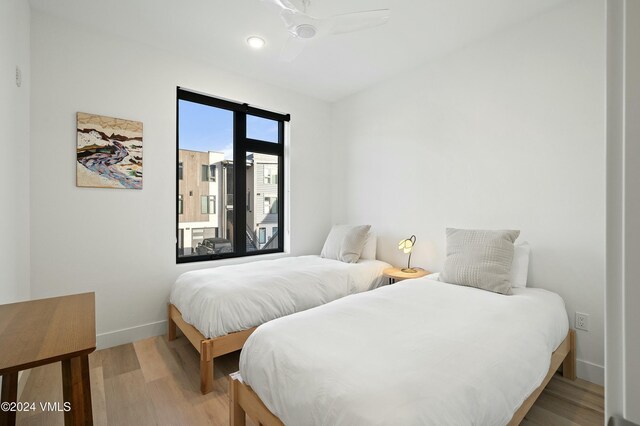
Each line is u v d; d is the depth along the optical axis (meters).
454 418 0.91
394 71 3.18
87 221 2.40
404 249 2.91
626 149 0.29
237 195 3.41
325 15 2.25
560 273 2.13
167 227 2.79
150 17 2.29
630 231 0.29
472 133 2.63
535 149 2.26
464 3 2.13
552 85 2.18
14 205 1.82
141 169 2.64
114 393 1.86
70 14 2.25
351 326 1.44
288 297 2.29
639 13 0.29
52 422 1.60
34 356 0.89
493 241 2.11
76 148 2.35
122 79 2.55
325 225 4.07
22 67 1.97
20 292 1.96
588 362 2.01
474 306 1.69
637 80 0.28
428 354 1.17
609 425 0.29
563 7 2.13
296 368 1.14
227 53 2.83
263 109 3.51
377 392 0.95
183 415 1.67
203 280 2.35
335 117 4.06
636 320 0.28
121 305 2.55
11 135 1.75
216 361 2.28
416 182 3.10
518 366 1.23
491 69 2.51
